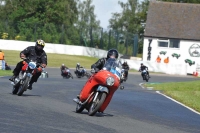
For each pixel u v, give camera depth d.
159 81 167.62
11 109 48.28
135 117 53.28
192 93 103.69
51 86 92.88
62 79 133.75
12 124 38.75
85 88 48.66
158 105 71.75
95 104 48.47
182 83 138.25
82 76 156.38
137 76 186.88
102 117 49.34
